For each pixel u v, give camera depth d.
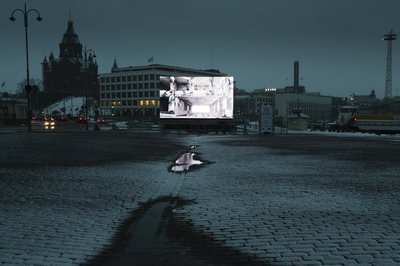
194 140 26.89
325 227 5.14
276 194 7.38
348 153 16.44
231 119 43.94
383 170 10.84
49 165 11.42
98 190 7.75
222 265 3.85
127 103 139.88
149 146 20.28
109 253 4.19
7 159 12.85
